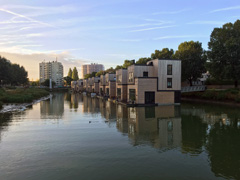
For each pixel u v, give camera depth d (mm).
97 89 78188
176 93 37250
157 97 36438
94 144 12945
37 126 18750
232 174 8742
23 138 14586
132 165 9656
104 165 9664
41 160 10352
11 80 84250
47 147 12445
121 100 43156
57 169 9281
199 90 48812
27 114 26438
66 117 23906
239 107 32688
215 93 43219
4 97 42156
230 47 37438
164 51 59719
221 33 41719
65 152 11492
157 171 9008
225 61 40750
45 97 62719
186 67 51531
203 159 10391
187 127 17781
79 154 11148
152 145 12680
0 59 75188
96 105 37750
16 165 9758
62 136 15031
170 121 20625
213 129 17000
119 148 12102
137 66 37938
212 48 42062
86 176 8586
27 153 11398
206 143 13109
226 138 14273
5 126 18797
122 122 20359
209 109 30156
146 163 9883
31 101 44438
